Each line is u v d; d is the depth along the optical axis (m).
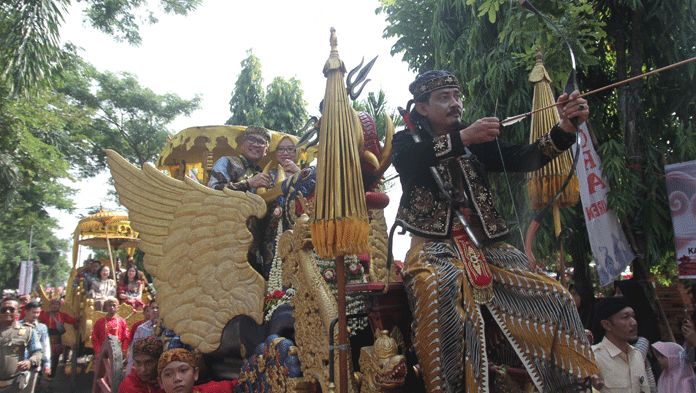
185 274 3.13
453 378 1.93
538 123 2.47
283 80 16.61
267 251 3.45
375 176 2.27
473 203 2.21
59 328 10.43
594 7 4.50
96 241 12.20
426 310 1.94
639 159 4.25
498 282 2.13
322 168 1.98
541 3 3.74
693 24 4.05
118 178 3.33
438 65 5.84
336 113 2.01
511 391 2.18
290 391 2.38
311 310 2.41
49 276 49.41
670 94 4.36
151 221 3.25
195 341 3.04
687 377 2.57
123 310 9.66
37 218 19.59
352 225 1.90
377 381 1.83
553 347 1.95
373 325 2.22
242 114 17.42
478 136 1.94
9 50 11.01
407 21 6.47
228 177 3.70
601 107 4.80
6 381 6.70
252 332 3.01
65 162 15.95
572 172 2.03
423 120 2.32
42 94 13.55
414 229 2.14
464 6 5.29
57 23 11.59
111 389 4.21
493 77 4.41
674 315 4.49
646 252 4.38
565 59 3.64
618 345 3.00
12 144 14.16
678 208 3.59
